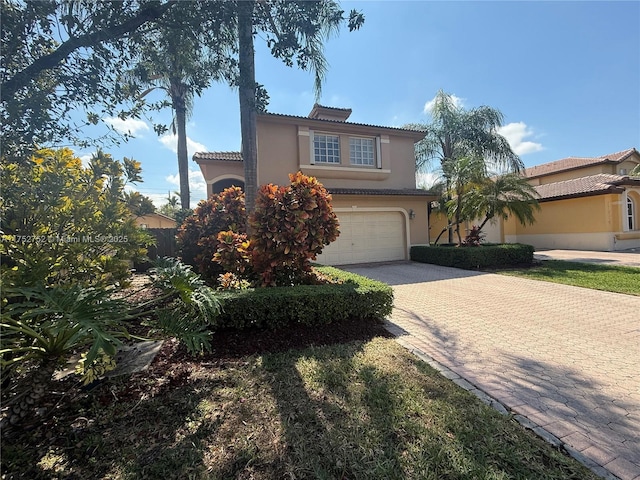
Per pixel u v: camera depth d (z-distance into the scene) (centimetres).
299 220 528
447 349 425
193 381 320
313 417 258
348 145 1469
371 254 1419
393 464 208
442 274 1092
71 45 284
